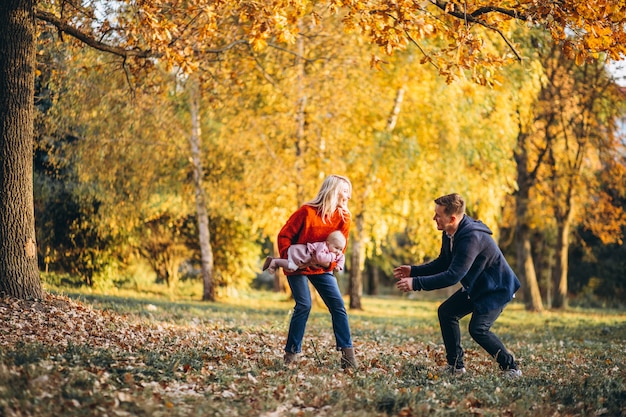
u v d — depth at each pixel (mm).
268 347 9125
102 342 7922
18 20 9586
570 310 27859
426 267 7434
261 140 20594
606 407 5883
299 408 5516
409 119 21688
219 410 5102
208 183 22734
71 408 4797
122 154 20297
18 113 9609
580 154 26859
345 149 21312
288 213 21375
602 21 8727
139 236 24578
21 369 5578
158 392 5461
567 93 25828
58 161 20688
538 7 8969
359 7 9086
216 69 14766
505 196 28750
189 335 9695
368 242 24266
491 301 7074
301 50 19531
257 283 41406
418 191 21969
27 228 9734
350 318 17453
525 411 5547
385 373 7168
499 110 21078
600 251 34750
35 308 9367
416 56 19875
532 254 35219
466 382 6699
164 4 11172
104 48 11406
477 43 9297
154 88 14758
